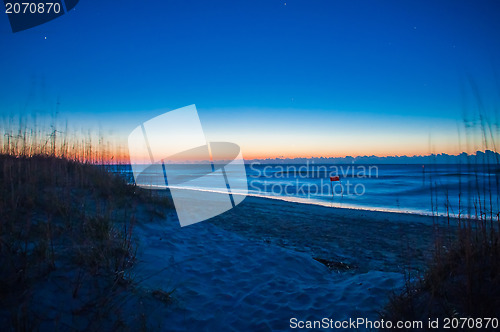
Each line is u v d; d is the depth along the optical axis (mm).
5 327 2217
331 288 3869
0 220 3277
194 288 3676
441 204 13484
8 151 5914
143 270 3746
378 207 13117
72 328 2426
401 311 2742
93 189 5852
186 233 5930
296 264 4762
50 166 5871
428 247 6023
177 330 2807
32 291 2625
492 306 2320
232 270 4359
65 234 3766
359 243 6461
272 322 3025
